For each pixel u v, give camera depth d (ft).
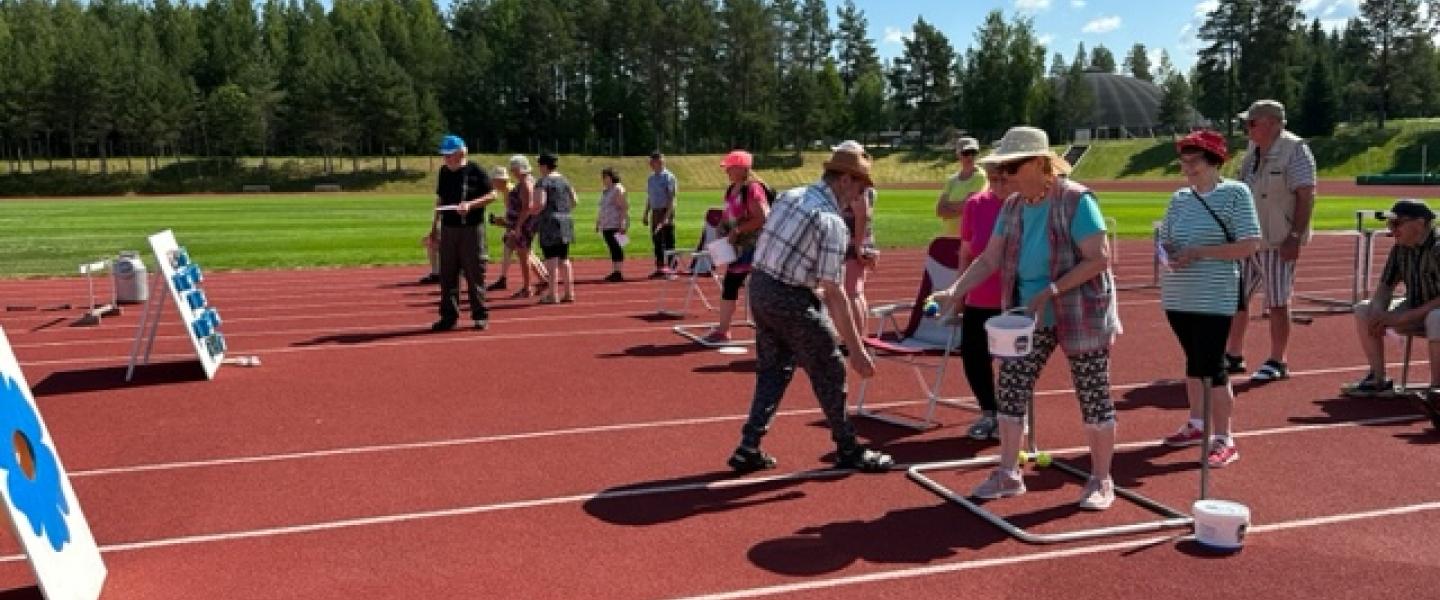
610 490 19.24
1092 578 15.06
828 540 16.65
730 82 332.80
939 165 318.24
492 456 21.48
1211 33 320.91
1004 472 18.61
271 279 57.82
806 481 19.80
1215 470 20.31
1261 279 28.22
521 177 47.24
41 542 13.00
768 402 20.33
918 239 81.97
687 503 18.49
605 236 54.90
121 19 354.74
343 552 16.19
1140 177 279.08
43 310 45.96
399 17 369.71
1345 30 369.50
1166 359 32.24
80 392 28.02
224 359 32.24
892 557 15.92
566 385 28.50
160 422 24.53
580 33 340.80
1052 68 508.94
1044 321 17.62
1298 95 309.42
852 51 406.82
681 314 42.55
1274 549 16.14
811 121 328.49
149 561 15.87
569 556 15.98
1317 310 42.39
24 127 261.44
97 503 18.61
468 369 30.89
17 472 13.04
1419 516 17.57
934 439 22.94
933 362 31.14
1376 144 258.37
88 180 253.85
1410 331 25.66
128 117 265.75
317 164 282.97
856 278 29.78
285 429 23.77
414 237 87.35
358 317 42.60
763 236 19.54
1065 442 22.58
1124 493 18.53
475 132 329.31
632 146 333.62
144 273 47.85
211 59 328.90
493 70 330.13
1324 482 19.47
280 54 326.03
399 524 17.43
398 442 22.59
